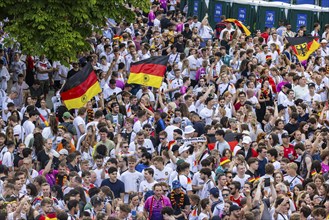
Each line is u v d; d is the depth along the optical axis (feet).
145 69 228.63
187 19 310.65
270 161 196.34
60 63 244.63
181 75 251.80
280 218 171.73
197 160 191.72
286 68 265.54
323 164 201.67
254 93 243.60
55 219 160.45
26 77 252.01
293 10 324.39
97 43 271.08
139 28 292.61
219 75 250.78
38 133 191.31
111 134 195.31
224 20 299.17
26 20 237.66
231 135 204.44
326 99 260.21
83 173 176.14
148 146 197.98
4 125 214.07
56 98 232.53
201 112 227.81
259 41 287.28
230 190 176.76
